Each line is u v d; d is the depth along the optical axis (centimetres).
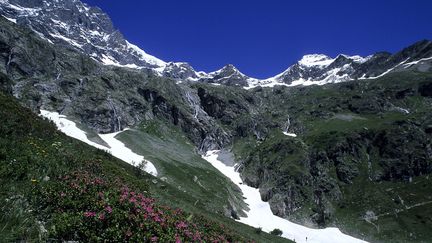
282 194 16425
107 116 18738
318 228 15138
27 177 1777
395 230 14250
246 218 13750
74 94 18888
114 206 1644
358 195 16888
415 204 15700
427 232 13850
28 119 3428
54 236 1388
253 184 18450
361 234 14425
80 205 1599
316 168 18188
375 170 18388
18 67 17675
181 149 19475
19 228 1345
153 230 1634
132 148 15588
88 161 2728
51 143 2922
